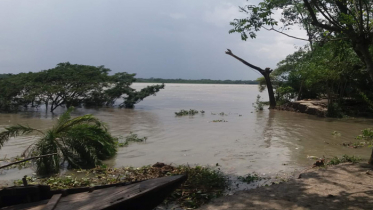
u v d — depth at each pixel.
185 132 16.56
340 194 6.62
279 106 31.28
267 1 9.12
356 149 12.34
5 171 9.84
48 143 10.09
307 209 5.88
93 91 32.12
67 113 11.20
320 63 22.80
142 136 15.27
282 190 6.98
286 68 36.91
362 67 21.75
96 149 10.94
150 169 9.21
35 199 5.75
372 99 23.45
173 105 36.00
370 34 7.86
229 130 17.28
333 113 23.38
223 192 7.46
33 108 30.59
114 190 5.52
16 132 10.96
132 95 33.09
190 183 7.89
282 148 12.62
